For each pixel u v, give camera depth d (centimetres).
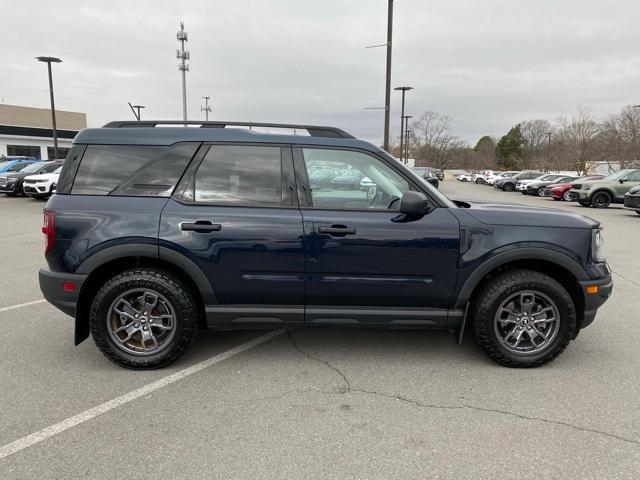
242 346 401
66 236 335
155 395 313
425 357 380
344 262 338
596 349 396
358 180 350
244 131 353
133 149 348
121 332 350
